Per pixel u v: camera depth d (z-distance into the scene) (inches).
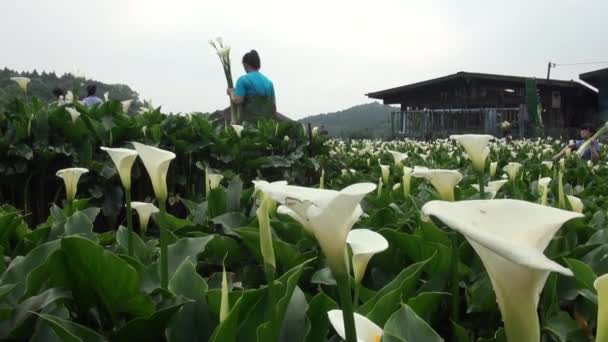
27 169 266.2
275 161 353.1
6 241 128.2
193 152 315.9
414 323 66.7
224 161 325.7
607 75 1617.9
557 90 1897.1
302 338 74.9
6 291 80.2
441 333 101.1
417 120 1780.3
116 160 97.9
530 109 1467.8
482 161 124.6
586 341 89.6
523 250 34.6
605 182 282.8
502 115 1572.3
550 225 41.3
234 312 64.3
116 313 83.7
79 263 77.2
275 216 151.1
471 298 99.3
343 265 48.2
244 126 400.5
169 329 78.9
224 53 444.5
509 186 212.5
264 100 447.8
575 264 93.1
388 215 145.7
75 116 273.0
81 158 268.4
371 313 80.4
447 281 103.3
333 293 111.0
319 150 429.1
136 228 289.7
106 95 342.0
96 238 116.3
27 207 273.3
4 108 288.0
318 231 47.5
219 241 133.5
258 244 123.6
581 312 99.5
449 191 112.0
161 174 87.1
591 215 168.6
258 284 126.6
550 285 94.5
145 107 429.7
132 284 78.8
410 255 114.2
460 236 115.7
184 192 316.8
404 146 845.2
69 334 67.3
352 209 46.6
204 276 139.3
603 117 1636.3
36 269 81.0
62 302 82.7
